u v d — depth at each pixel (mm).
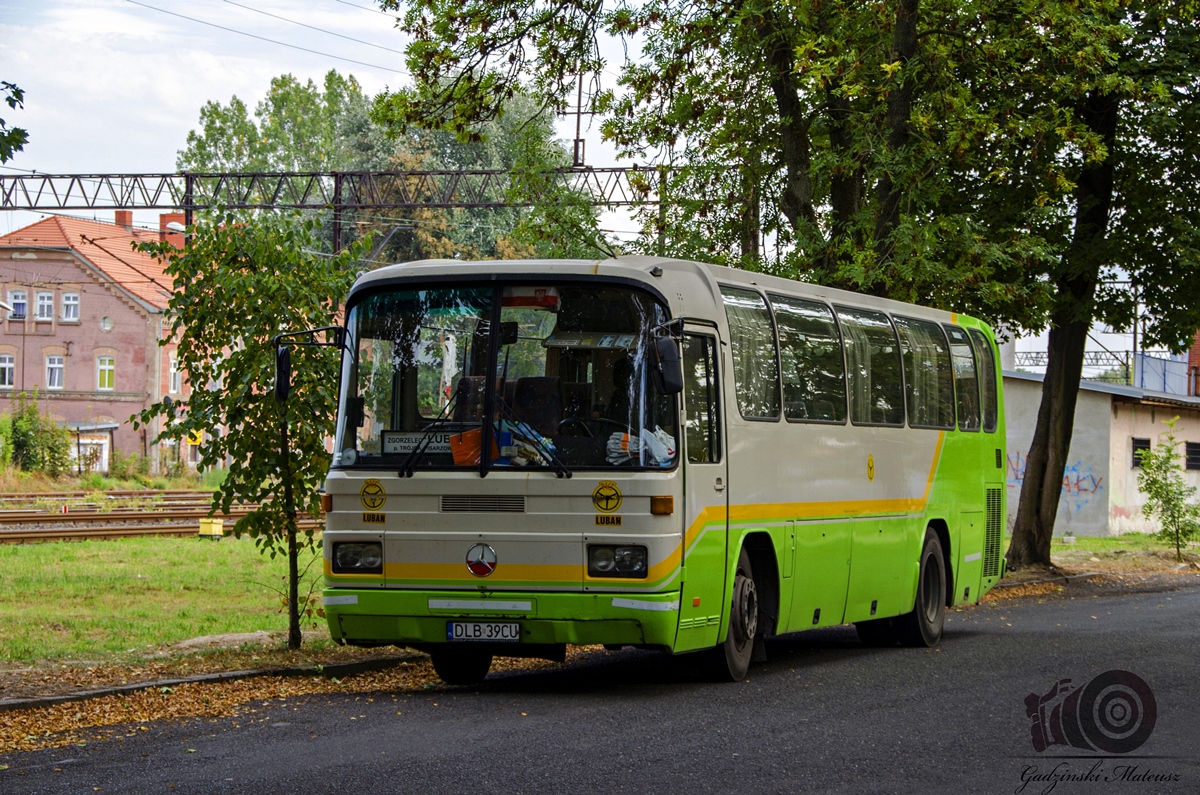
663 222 22984
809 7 19953
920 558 16500
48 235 68438
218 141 89312
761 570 13109
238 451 13422
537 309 11258
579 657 15180
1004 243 21594
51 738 9305
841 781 8047
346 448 11453
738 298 12789
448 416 11234
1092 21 20188
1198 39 24000
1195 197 25484
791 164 21562
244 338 13117
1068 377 27891
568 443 11008
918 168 20016
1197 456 45719
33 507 39844
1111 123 25281
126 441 66562
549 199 22781
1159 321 27031
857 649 16297
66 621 16250
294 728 9648
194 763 8406
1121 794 7902
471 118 21625
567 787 7762
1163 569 30344
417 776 8008
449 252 67375
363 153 74812
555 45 21031
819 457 14031
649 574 10812
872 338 15727
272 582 21109
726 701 11141
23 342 67375
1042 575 27203
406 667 13297
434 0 20703
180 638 15125
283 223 13547
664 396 11117
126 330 67062
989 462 19266
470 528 11023
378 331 11516
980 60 20781
